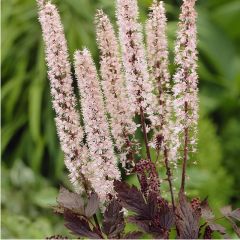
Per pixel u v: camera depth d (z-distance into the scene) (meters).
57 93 3.04
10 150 8.10
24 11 7.80
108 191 3.03
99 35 3.08
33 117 7.33
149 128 3.19
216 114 8.21
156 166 3.18
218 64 8.58
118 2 3.04
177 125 3.08
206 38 8.69
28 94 7.93
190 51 3.06
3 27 7.84
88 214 2.87
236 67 8.66
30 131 7.82
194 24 2.97
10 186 6.82
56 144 7.52
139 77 3.07
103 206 3.06
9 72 7.96
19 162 7.06
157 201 2.93
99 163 3.03
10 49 7.82
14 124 7.95
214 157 6.02
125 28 3.03
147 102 3.12
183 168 3.12
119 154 3.25
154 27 3.12
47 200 6.12
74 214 2.87
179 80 3.04
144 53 3.08
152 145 3.17
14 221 5.69
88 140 3.05
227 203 5.77
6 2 7.89
